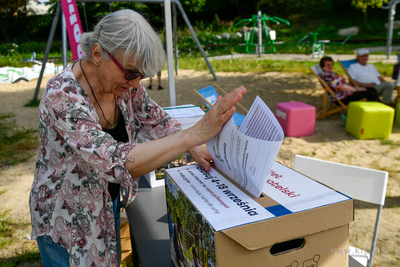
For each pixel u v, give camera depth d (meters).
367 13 25.67
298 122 5.52
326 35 21.81
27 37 25.45
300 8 27.94
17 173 4.69
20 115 7.64
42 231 1.29
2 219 3.50
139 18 1.05
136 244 1.51
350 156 4.70
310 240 0.93
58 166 1.23
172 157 1.07
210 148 1.21
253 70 11.50
